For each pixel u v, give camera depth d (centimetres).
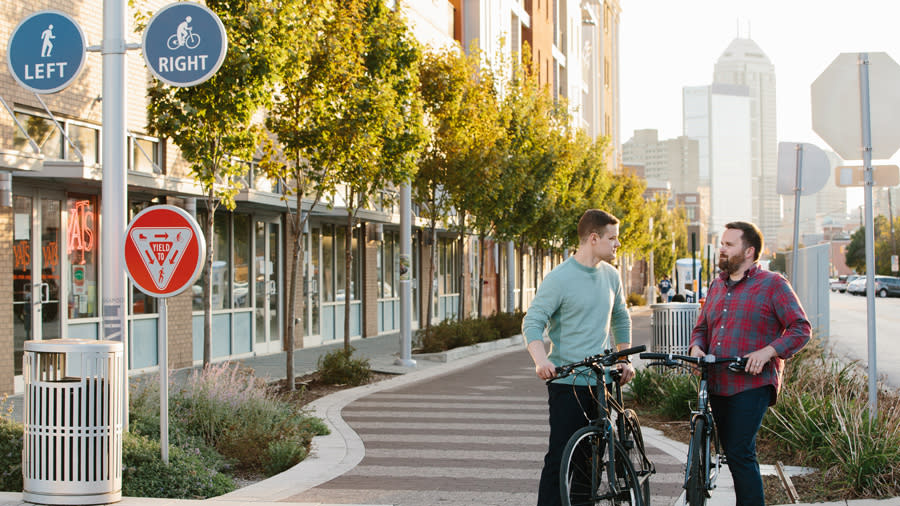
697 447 550
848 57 863
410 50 1662
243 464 849
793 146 1205
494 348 2309
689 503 542
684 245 9356
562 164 2775
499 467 829
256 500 693
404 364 1786
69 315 1409
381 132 1443
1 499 631
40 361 631
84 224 1445
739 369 559
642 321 3969
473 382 1550
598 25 7375
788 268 2416
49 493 621
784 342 559
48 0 1334
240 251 1947
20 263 1302
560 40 5631
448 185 2058
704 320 612
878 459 693
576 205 3581
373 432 1020
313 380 1522
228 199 1217
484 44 3656
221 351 1870
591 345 559
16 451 701
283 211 2023
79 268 1432
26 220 1316
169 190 1452
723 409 585
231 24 1163
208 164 1181
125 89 828
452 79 2052
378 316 2825
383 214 2403
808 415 812
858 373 1142
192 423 891
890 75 857
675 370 1181
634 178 5434
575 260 567
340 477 784
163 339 748
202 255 746
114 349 638
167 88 1168
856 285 8969
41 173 1213
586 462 525
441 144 2044
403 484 757
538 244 3238
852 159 860
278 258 2128
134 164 1539
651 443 943
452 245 3528
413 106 1647
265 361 1866
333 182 1426
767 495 685
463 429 1044
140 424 816
